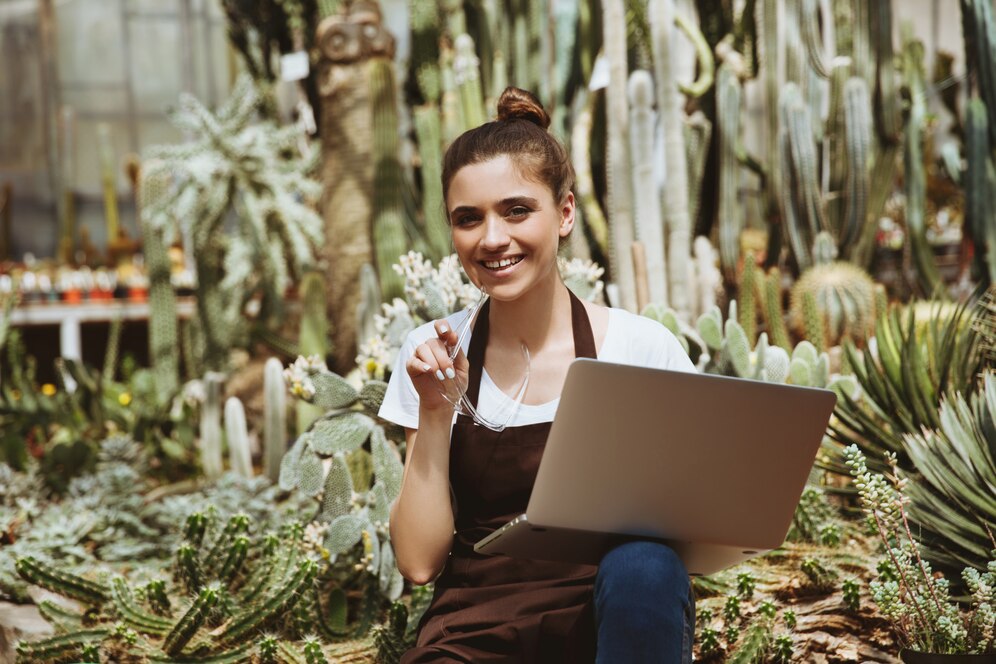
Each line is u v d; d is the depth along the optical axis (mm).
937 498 2246
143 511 3404
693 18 4422
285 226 5234
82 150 8305
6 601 2812
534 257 1507
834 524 2559
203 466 4371
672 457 1345
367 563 2492
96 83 8320
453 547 1581
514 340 1577
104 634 2301
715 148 4258
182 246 7008
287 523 2695
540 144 1526
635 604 1295
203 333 5066
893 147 4125
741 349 2697
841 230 4102
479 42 4719
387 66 4113
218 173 5133
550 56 4699
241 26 5477
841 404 2695
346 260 4430
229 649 2250
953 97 5082
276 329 5180
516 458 1508
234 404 3588
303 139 5797
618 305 3439
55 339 6707
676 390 1303
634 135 3453
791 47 4145
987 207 3527
